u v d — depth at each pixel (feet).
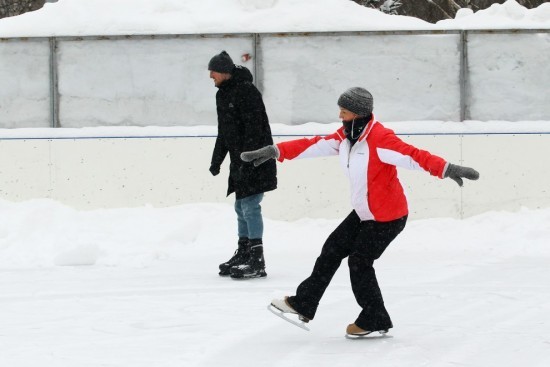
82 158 65.31
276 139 67.41
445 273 48.98
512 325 36.45
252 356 31.81
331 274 33.94
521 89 69.87
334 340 34.19
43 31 70.18
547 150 65.62
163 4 71.77
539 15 74.18
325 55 69.41
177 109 69.21
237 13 71.41
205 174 65.26
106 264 52.65
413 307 40.16
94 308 40.55
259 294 43.55
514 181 65.57
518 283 45.85
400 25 70.90
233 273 47.55
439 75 69.56
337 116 69.46
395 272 49.39
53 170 65.26
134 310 39.99
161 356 31.78
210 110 69.15
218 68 47.19
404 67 69.56
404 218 33.76
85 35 69.31
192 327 36.50
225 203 65.05
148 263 53.01
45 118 69.56
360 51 69.51
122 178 65.26
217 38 69.26
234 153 47.65
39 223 60.13
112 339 34.50
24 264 52.90
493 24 71.92
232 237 60.64
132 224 61.26
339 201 64.69
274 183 47.67
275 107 69.46
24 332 35.88
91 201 65.31
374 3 109.40
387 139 32.63
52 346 33.47
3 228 58.34
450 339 34.14
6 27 70.69
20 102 69.56
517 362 30.78
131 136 65.57
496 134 65.62
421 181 64.75
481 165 65.77
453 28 69.72
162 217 62.64
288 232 62.18
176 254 56.29
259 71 69.31
